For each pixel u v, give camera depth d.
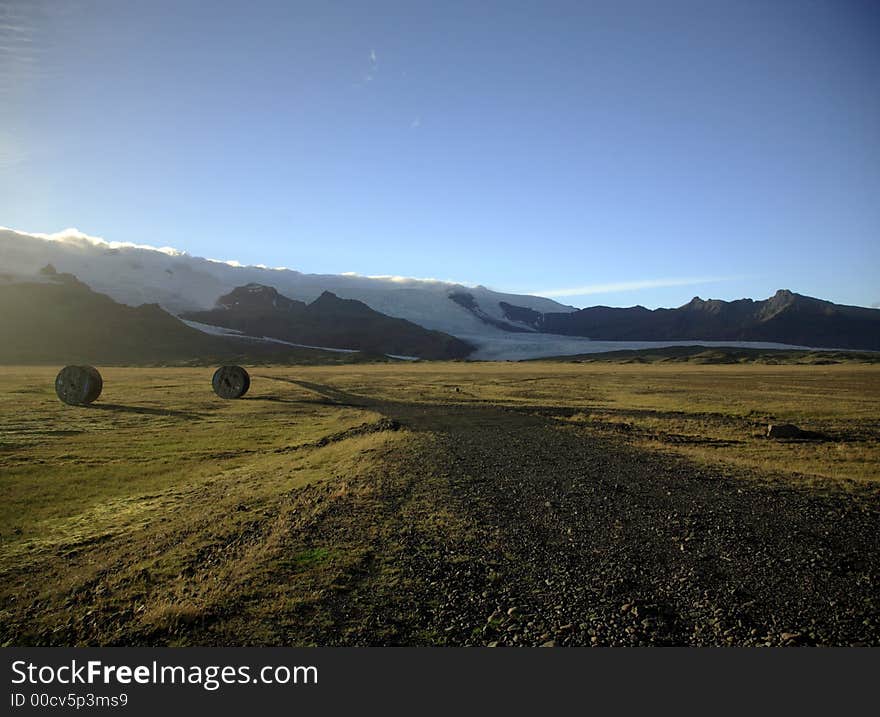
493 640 7.09
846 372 101.12
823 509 13.12
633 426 33.16
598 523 11.95
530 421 34.97
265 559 9.83
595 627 7.37
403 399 52.09
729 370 114.62
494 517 12.40
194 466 22.50
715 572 9.14
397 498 14.17
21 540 13.45
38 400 48.94
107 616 8.47
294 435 31.17
